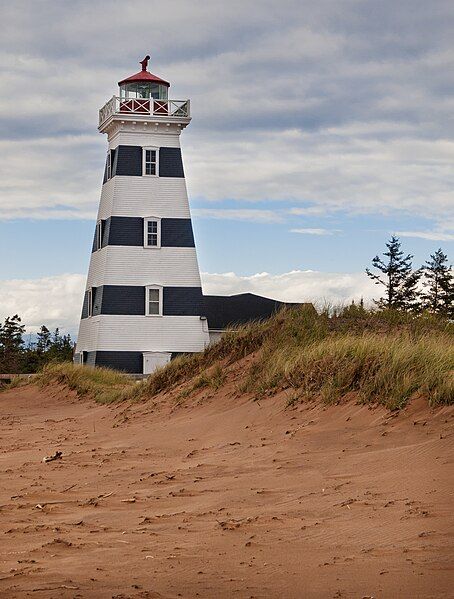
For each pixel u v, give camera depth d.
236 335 28.56
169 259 58.97
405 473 12.87
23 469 17.02
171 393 26.70
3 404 37.12
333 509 11.46
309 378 20.34
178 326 58.75
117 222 58.44
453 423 15.02
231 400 22.47
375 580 8.38
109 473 16.02
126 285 58.16
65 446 20.69
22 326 87.31
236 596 8.10
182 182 59.69
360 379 18.80
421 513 10.68
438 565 8.67
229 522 11.18
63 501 13.45
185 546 10.10
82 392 36.53
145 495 13.59
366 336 22.83
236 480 14.18
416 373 17.61
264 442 17.30
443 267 67.69
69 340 88.38
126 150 59.03
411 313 28.30
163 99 60.06
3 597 8.04
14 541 10.70
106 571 9.05
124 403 28.80
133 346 57.91
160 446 19.17
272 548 9.83
